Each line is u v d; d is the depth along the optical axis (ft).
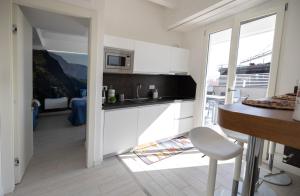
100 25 7.53
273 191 6.70
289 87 7.91
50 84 18.62
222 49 10.99
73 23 10.02
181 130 12.20
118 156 9.20
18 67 6.21
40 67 18.03
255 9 8.95
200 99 12.35
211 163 4.10
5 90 5.81
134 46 9.83
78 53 19.98
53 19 8.86
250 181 4.07
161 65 11.27
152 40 12.19
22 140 6.90
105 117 8.39
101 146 8.43
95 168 8.00
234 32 9.95
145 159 9.05
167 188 6.86
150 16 11.90
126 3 10.83
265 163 8.80
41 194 6.17
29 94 7.88
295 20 7.63
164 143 11.16
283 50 8.07
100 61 7.75
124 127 9.19
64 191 6.39
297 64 7.63
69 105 19.65
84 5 7.00
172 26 12.01
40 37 15.23
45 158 8.72
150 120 10.33
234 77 10.11
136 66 10.03
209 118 12.11
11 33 5.82
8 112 5.91
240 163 5.55
